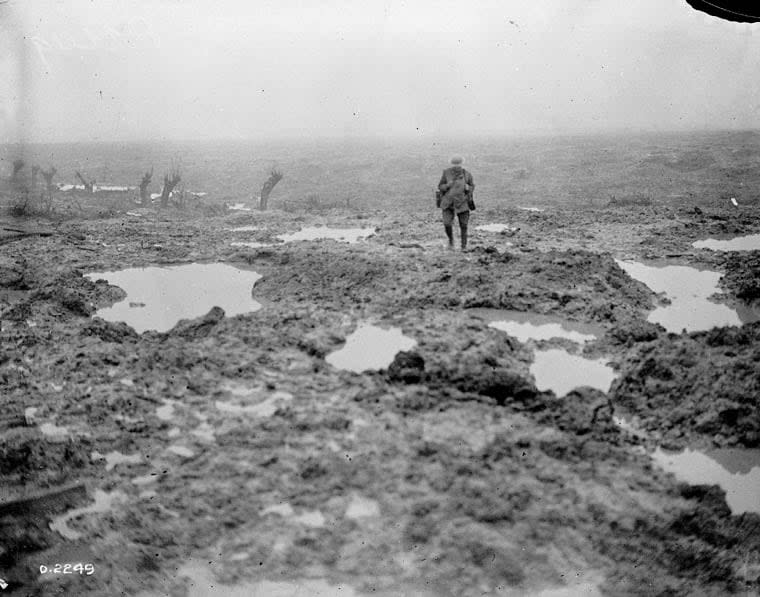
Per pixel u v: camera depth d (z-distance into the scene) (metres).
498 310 6.60
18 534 3.41
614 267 7.76
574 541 3.31
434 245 9.51
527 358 5.34
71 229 11.90
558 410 4.44
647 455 4.01
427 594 3.01
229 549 3.33
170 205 17.30
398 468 3.87
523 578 3.10
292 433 4.30
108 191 20.52
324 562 3.22
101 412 4.64
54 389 5.04
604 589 3.04
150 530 3.45
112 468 4.01
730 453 4.03
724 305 6.73
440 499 3.61
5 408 4.69
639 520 3.43
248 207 17.95
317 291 7.38
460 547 3.28
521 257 8.15
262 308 6.88
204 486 3.80
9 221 13.13
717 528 3.38
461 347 5.33
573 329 6.06
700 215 12.14
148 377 5.22
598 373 5.09
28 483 3.84
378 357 5.42
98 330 6.21
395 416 4.45
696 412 4.38
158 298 7.38
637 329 5.75
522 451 4.02
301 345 5.75
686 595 3.03
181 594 3.05
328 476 3.84
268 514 3.55
